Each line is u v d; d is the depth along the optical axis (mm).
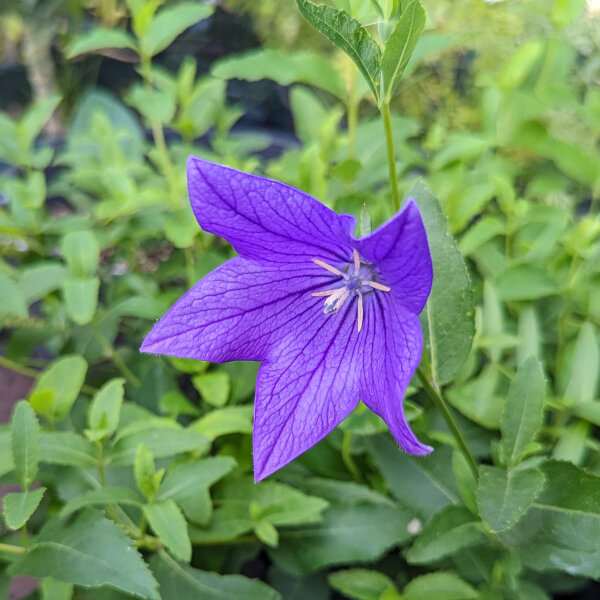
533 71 215
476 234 171
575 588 140
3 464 128
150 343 97
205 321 100
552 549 116
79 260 165
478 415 145
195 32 344
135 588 109
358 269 107
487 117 209
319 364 106
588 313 165
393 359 94
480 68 254
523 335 156
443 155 191
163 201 175
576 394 145
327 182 193
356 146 196
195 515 136
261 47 339
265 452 101
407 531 138
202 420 140
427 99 269
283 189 88
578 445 139
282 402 103
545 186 199
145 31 180
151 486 121
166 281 215
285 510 137
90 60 351
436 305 116
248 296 103
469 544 124
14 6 332
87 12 350
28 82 375
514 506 105
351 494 147
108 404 132
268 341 105
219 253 184
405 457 137
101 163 217
